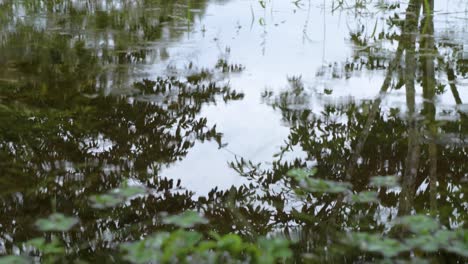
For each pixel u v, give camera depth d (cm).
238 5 671
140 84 381
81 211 222
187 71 412
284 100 358
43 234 204
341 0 679
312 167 268
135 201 232
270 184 252
